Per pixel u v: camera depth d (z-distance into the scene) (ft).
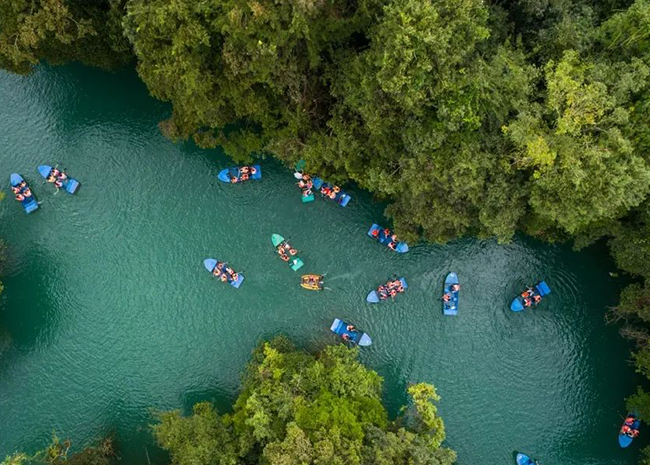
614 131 72.84
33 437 111.24
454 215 88.79
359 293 113.19
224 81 83.66
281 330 112.78
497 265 112.88
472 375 112.47
